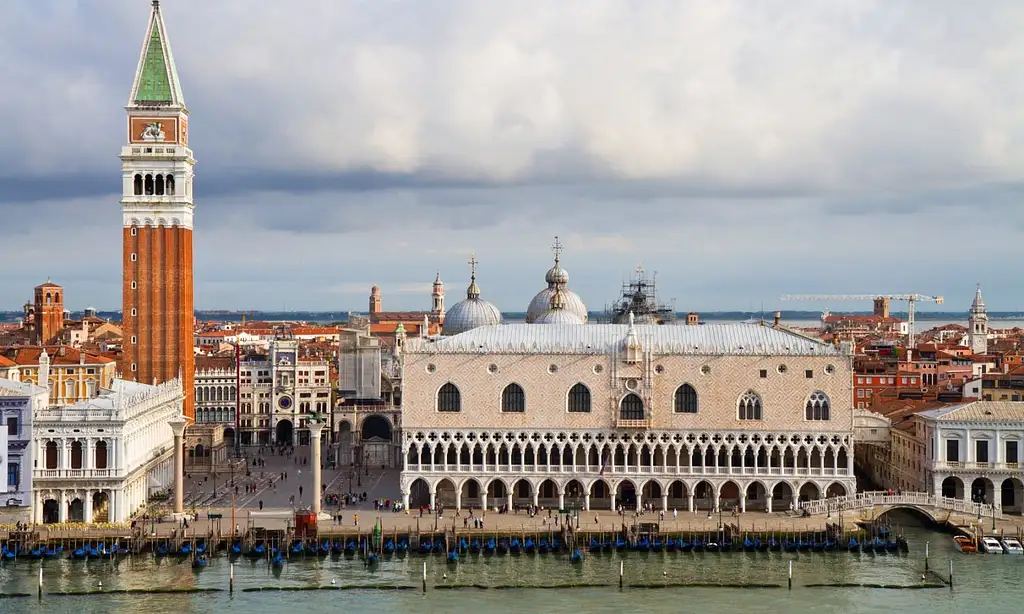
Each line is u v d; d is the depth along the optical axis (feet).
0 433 585.22
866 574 533.55
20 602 488.85
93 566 546.67
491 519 628.69
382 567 549.54
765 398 650.02
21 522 587.27
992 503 641.40
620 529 593.83
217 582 521.65
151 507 651.66
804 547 576.61
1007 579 524.52
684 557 568.00
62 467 602.03
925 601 493.36
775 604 490.08
